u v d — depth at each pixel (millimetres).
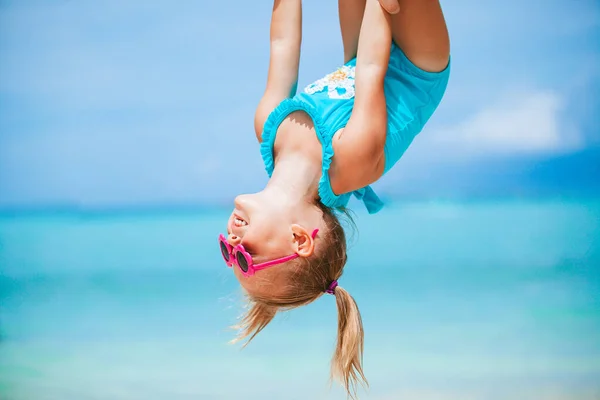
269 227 2611
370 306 6043
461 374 4758
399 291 6355
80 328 5941
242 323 2926
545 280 6566
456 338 5344
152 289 6770
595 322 5594
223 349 5320
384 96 2594
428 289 6422
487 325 5582
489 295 6215
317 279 2715
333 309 6062
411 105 2811
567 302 6027
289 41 2852
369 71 2562
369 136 2514
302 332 5574
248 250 2629
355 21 2990
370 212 3018
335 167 2562
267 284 2680
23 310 6363
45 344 5625
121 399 4570
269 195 2650
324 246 2682
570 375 4707
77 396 4641
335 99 2674
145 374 4934
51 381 4902
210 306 6297
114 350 5387
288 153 2689
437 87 2902
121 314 6176
